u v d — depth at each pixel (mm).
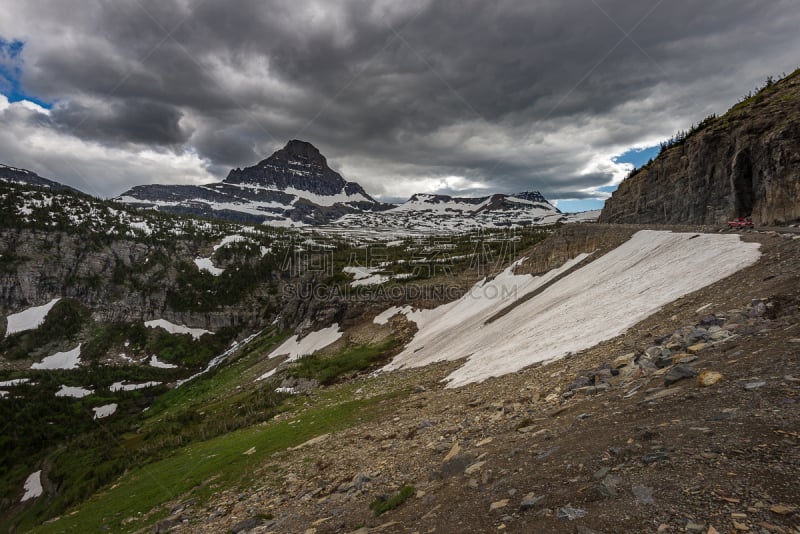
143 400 163250
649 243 44000
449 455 15789
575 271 55281
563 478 9242
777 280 18781
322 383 71312
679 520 6508
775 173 49062
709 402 10250
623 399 13531
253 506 21125
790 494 6254
